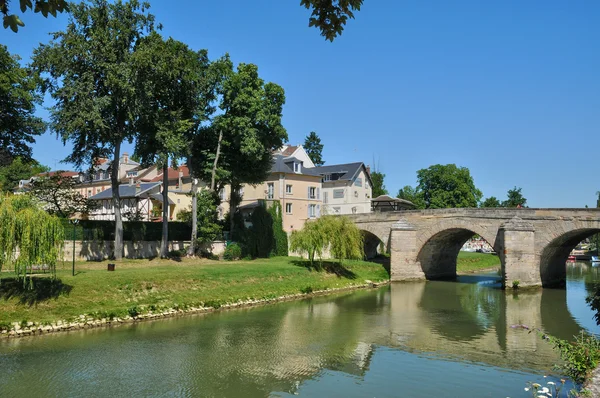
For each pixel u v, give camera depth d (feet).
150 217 179.42
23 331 64.34
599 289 49.55
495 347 63.00
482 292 119.96
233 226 143.95
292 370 52.47
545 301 104.78
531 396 44.37
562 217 117.50
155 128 110.73
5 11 18.03
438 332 71.97
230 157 136.36
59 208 125.80
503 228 124.26
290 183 174.70
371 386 47.55
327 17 23.97
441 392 45.88
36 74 99.86
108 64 97.96
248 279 104.88
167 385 47.06
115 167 111.65
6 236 65.51
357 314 86.69
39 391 44.88
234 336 67.51
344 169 220.02
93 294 76.69
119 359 55.21
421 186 264.31
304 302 101.09
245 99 126.82
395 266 146.10
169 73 104.78
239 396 44.52
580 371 37.70
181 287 90.07
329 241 128.57
